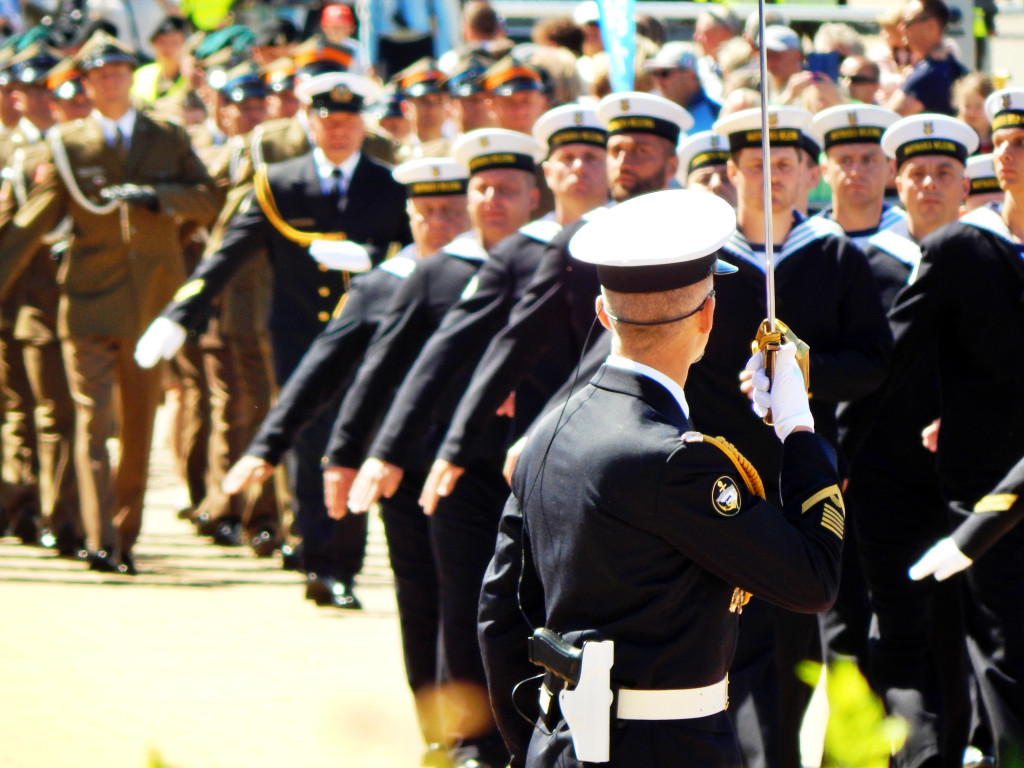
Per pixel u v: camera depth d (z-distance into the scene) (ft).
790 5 132.05
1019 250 60.64
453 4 150.10
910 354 62.44
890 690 66.49
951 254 61.26
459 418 60.44
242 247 95.25
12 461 115.96
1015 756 31.04
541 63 102.99
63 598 95.20
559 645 36.78
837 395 58.13
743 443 56.70
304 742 67.36
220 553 113.80
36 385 110.52
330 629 88.63
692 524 35.60
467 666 65.16
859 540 68.49
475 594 65.21
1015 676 57.26
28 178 107.65
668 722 36.17
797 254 58.95
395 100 128.77
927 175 74.28
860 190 75.77
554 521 37.27
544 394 61.67
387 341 71.10
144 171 105.60
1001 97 61.72
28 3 156.97
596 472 36.29
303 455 94.22
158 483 150.51
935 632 65.67
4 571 103.65
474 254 70.38
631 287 37.06
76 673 77.56
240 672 78.48
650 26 118.01
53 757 64.13
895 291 73.10
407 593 70.79
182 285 107.14
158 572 104.99
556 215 66.85
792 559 36.17
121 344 104.17
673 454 35.68
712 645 36.73
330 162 96.78
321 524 94.79
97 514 103.81
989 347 61.00
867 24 131.54
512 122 91.76
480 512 65.36
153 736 67.46
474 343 65.05
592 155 64.95
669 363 37.50
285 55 128.57
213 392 116.88
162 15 161.79
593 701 35.96
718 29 120.16
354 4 157.79
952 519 62.95
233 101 120.57
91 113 106.83
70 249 104.63
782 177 60.13
